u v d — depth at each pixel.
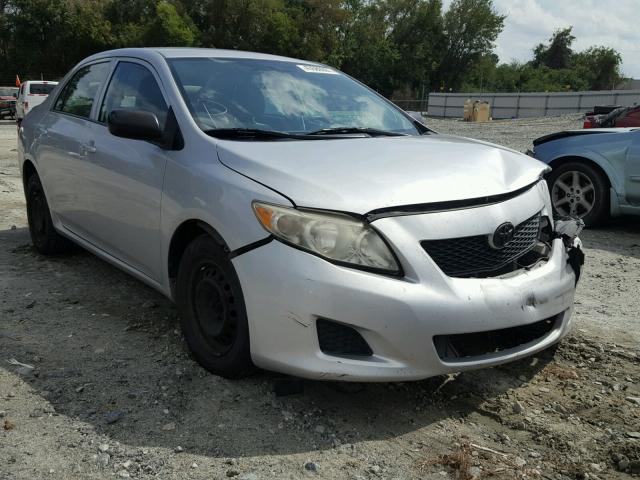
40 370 3.28
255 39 55.41
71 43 52.16
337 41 59.81
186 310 3.32
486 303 2.80
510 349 3.01
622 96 39.44
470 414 3.03
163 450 2.62
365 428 2.85
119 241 3.96
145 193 3.57
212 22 55.34
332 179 2.87
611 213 6.93
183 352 3.52
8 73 52.31
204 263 3.16
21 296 4.36
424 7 72.44
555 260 3.27
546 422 2.98
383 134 3.93
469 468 2.58
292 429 2.80
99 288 4.57
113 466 2.51
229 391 3.08
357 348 2.74
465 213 2.89
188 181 3.23
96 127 4.27
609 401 3.19
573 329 4.12
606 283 5.20
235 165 3.08
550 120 34.00
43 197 5.12
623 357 3.71
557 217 3.74
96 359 3.43
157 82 3.83
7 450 2.60
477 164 3.26
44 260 5.22
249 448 2.66
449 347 2.82
